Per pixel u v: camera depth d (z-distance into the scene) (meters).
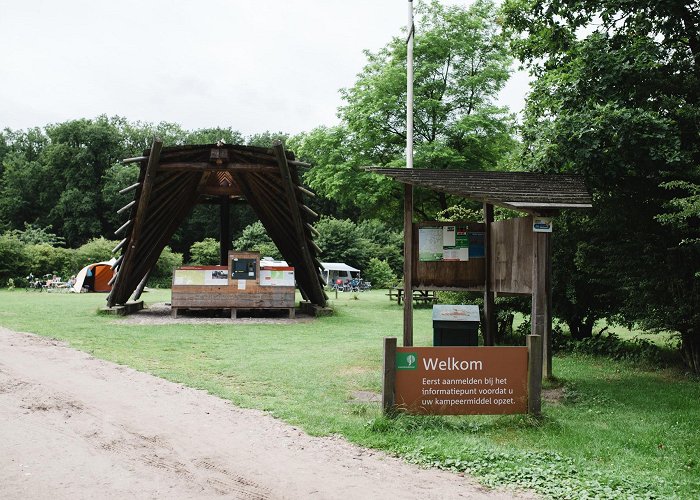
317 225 56.16
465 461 5.80
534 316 9.66
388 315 22.20
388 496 4.95
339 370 10.58
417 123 27.64
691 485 5.39
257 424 7.00
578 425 7.43
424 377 7.23
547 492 5.13
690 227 10.44
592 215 12.25
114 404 7.79
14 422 6.85
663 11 11.03
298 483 5.20
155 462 5.67
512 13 13.61
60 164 69.06
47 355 11.18
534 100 13.14
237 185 23.05
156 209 19.27
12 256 40.06
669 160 9.77
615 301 13.20
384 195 27.59
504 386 7.38
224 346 13.23
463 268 11.42
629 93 11.35
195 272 19.17
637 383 10.06
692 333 11.04
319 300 21.84
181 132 80.44
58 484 5.05
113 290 19.30
